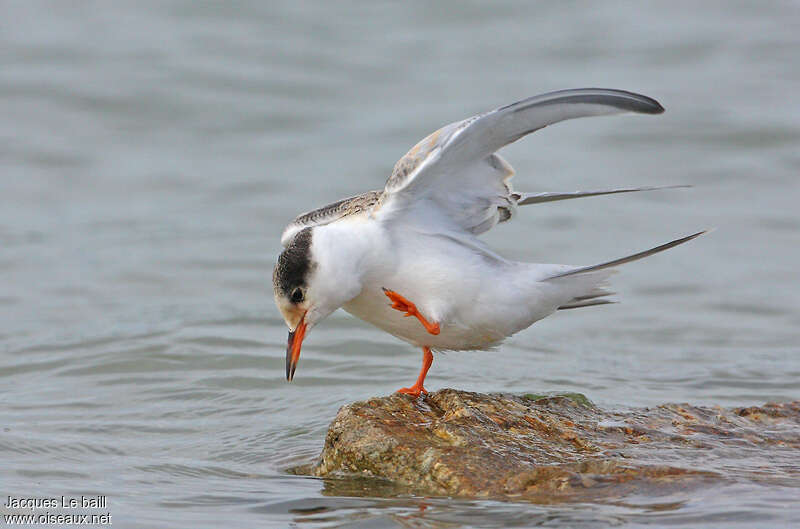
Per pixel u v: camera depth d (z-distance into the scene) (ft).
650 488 25.84
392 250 29.55
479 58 91.09
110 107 81.00
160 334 46.62
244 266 57.00
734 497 25.11
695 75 87.45
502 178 30.37
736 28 96.84
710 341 46.85
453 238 29.91
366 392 38.81
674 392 38.81
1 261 57.21
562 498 25.53
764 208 64.90
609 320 50.03
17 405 37.52
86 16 97.86
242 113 81.20
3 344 45.65
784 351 45.03
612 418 31.30
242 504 26.99
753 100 82.07
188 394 38.93
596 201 67.21
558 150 75.87
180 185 69.56
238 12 99.45
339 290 29.50
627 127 79.20
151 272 55.93
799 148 74.13
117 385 40.11
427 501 26.11
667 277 55.52
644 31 96.32
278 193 68.03
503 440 28.50
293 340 29.99
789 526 23.45
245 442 33.24
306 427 34.53
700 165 72.02
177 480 29.40
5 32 92.68
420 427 29.30
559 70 88.07
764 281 54.49
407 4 102.73
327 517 25.43
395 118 79.56
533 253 58.49
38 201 66.80
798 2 102.27
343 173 70.74
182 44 91.50
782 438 29.91
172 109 81.25
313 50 91.91
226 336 46.39
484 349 32.12
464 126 27.25
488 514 24.80
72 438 33.60
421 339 31.27
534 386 39.32
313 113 81.35
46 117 79.05
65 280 54.65
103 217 64.49
